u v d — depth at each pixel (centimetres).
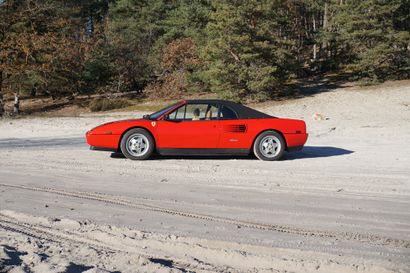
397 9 4181
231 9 3644
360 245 436
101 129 948
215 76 3659
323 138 1427
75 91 5044
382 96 3422
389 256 406
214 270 378
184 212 551
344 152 1097
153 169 841
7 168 849
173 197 625
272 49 3694
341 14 4447
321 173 806
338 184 712
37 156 1005
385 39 4172
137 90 5156
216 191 663
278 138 957
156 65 4912
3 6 3759
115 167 860
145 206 578
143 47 5412
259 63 3700
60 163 906
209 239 448
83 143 1316
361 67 4162
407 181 735
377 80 4125
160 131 939
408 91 3547
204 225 498
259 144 955
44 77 4359
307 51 6450
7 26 3784
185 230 480
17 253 402
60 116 2866
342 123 1991
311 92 3978
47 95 5453
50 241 441
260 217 530
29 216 524
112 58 5069
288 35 5366
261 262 394
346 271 375
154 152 959
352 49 4803
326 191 666
